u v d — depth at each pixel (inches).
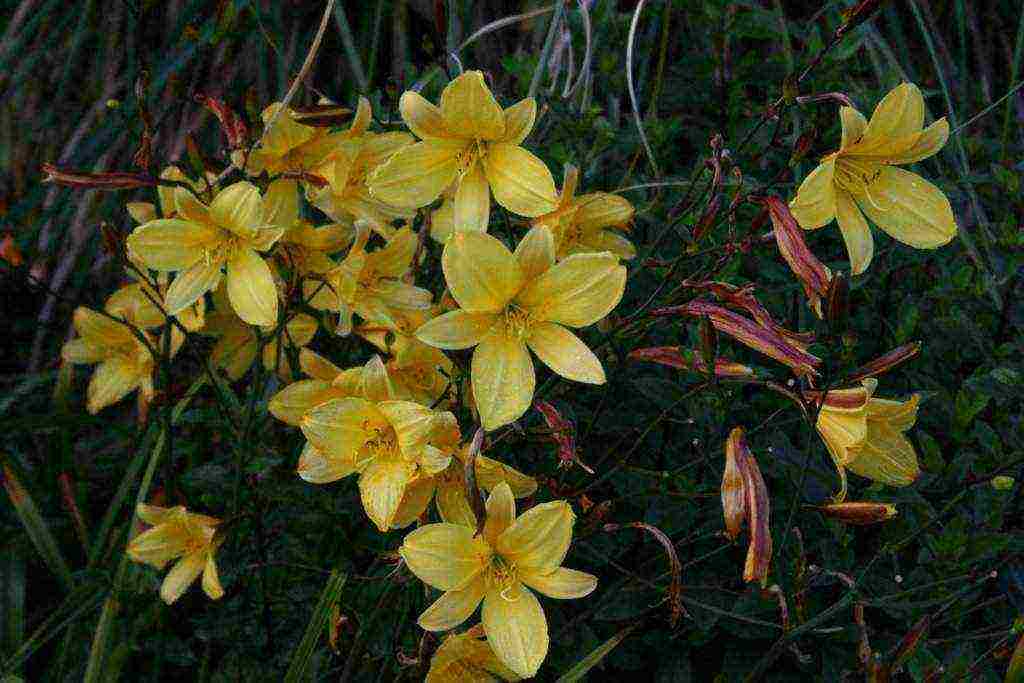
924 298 32.9
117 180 26.9
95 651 30.7
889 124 25.3
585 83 35.2
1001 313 32.0
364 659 29.5
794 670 29.9
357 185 28.7
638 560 30.4
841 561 29.3
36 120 47.2
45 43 44.2
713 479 30.8
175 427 34.4
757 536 24.1
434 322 24.7
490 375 24.9
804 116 35.0
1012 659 26.2
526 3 45.1
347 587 30.7
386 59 47.5
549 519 24.8
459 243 24.4
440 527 24.9
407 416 24.8
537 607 25.4
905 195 26.4
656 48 43.8
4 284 41.1
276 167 29.0
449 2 40.1
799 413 31.4
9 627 32.7
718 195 25.3
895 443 26.5
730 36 36.0
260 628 31.2
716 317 24.7
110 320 31.9
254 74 46.6
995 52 49.1
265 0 45.6
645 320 26.3
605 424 31.2
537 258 24.6
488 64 46.5
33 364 42.6
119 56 46.6
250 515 29.5
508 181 26.0
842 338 24.1
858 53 43.9
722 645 31.2
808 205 24.9
